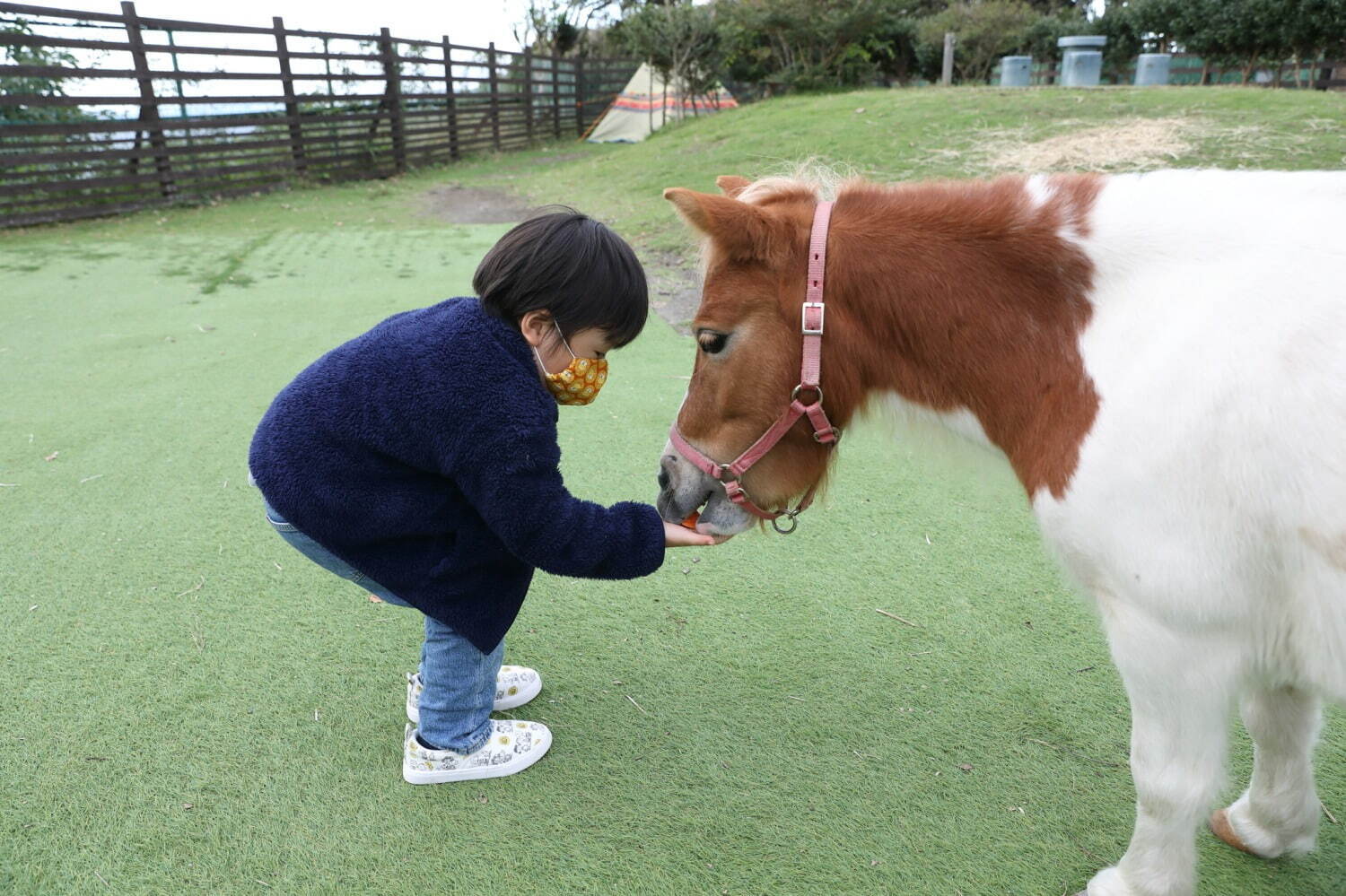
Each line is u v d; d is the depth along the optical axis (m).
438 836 1.78
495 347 1.52
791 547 2.81
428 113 14.34
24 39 9.01
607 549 1.63
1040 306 1.37
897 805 1.84
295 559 2.78
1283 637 1.23
